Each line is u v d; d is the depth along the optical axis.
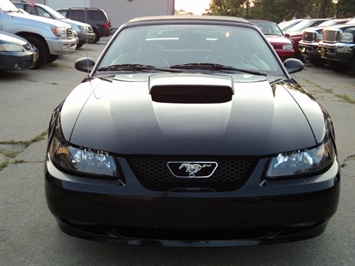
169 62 3.69
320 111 2.86
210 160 2.29
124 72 3.51
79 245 2.78
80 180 2.35
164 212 2.26
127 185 2.29
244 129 2.45
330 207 2.41
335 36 11.65
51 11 16.69
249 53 3.81
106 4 28.86
